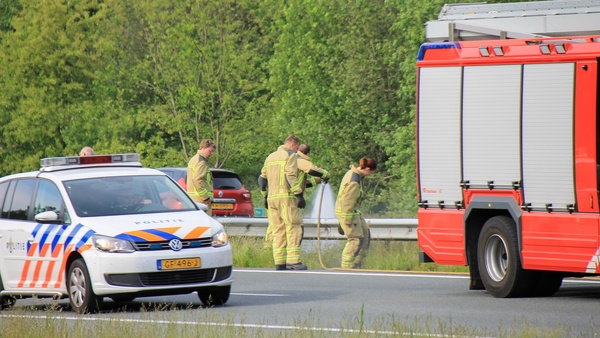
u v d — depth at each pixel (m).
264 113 164.38
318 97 153.25
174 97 169.38
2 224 46.47
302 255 64.00
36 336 34.44
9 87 162.62
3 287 46.16
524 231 42.88
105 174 45.94
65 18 161.75
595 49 41.03
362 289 48.41
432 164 46.16
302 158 61.41
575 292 46.16
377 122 144.25
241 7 167.12
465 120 44.97
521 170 43.06
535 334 31.38
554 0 43.47
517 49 43.41
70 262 43.22
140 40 171.12
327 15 149.62
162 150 170.50
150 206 44.84
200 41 163.00
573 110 41.53
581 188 41.22
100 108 166.62
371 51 143.75
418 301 43.47
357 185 60.22
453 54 45.44
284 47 159.75
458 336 30.95
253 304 44.03
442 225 46.06
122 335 33.47
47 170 46.59
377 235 63.41
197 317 39.59
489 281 44.41
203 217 44.12
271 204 58.62
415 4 121.50
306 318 39.00
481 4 45.69
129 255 41.44
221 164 166.75
